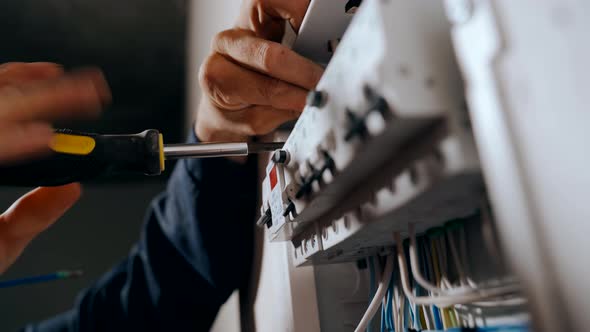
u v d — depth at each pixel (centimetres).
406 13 17
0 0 126
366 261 42
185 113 166
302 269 47
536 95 13
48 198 55
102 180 199
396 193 20
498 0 14
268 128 54
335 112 21
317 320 45
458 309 30
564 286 13
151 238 80
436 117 16
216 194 68
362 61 18
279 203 33
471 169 16
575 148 13
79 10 133
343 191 25
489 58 14
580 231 12
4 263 55
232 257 70
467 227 28
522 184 14
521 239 14
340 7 34
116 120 172
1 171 32
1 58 146
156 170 37
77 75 31
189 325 74
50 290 178
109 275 95
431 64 17
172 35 148
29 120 30
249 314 75
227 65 47
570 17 13
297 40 39
